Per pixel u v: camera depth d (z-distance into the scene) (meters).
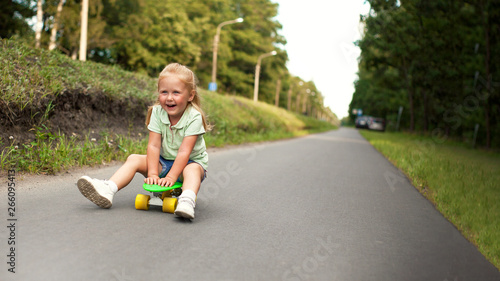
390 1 18.31
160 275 2.09
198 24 36.50
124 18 29.14
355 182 6.41
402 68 26.64
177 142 3.35
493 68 19.70
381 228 3.57
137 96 9.32
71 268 2.05
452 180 6.34
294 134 24.39
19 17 24.77
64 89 6.68
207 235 2.86
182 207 3.03
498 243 3.25
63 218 2.90
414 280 2.38
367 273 2.42
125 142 7.29
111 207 3.34
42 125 5.93
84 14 14.63
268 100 59.66
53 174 4.63
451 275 2.50
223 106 17.47
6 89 5.46
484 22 18.36
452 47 20.84
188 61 32.97
